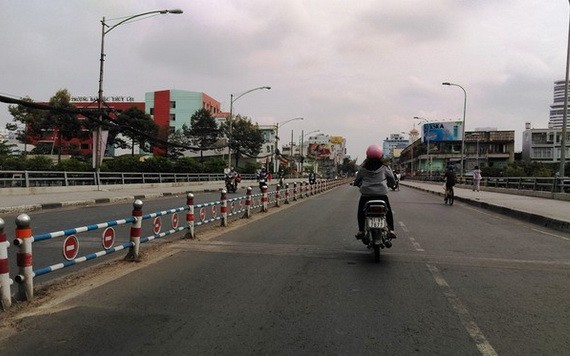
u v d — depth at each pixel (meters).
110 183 36.16
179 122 94.50
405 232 12.29
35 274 5.72
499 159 92.81
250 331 4.75
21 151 71.69
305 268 7.70
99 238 10.44
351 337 4.61
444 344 4.47
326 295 6.09
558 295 6.24
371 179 8.76
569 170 68.25
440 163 94.88
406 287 6.56
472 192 33.94
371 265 8.01
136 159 44.28
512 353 4.28
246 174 68.44
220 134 77.56
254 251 9.17
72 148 75.19
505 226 14.27
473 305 5.74
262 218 15.34
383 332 4.77
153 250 9.15
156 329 4.77
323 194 33.22
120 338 4.52
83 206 20.00
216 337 4.57
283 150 164.12
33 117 59.94
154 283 6.61
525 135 103.25
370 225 8.24
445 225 14.12
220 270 7.48
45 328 4.77
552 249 9.95
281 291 6.26
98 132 28.17
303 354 4.19
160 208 18.92
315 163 124.44
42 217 15.16
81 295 5.96
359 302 5.80
